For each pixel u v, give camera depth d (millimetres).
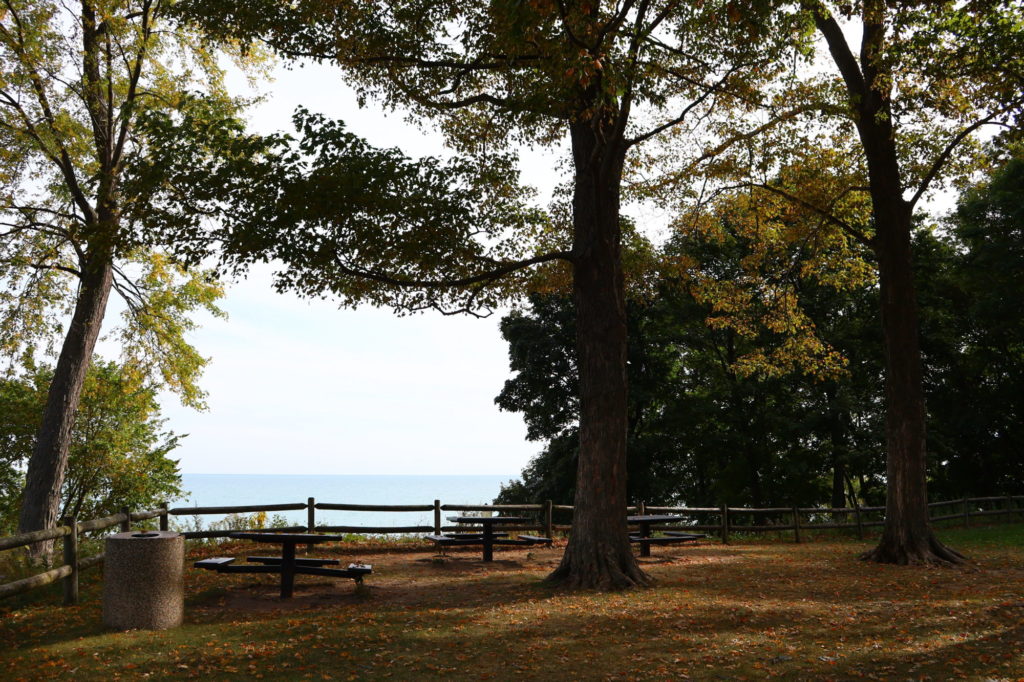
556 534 18969
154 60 19281
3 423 26484
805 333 21406
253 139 11102
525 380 31625
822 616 9125
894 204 15891
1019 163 29156
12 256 19250
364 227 10812
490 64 13305
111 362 27922
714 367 32969
